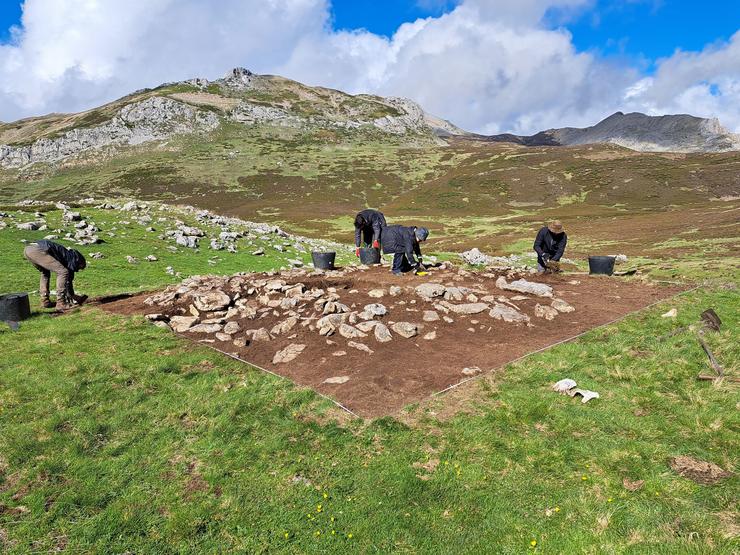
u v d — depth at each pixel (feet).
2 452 14.62
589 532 10.97
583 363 19.95
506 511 11.82
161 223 80.74
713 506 11.39
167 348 23.39
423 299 29.63
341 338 24.03
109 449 14.88
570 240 136.36
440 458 13.96
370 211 42.86
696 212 182.50
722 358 19.58
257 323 27.35
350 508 12.21
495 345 22.62
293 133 548.72
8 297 27.48
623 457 13.48
